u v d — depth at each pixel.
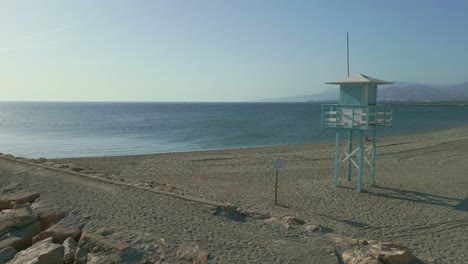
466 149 27.86
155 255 6.99
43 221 9.40
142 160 23.75
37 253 7.36
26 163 14.98
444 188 15.61
